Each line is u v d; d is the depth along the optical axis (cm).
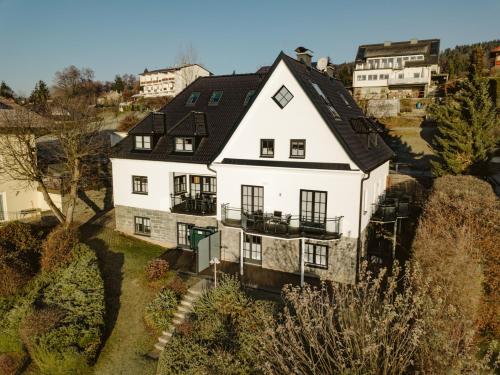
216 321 1492
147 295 1834
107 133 3738
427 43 7469
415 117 4872
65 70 10244
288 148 1880
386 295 928
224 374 1215
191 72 6047
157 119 2377
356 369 837
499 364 1023
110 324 1680
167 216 2361
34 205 2753
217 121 2347
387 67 7106
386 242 2255
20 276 1866
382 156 2264
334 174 1781
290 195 1902
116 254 2239
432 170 2916
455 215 1409
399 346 826
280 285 1850
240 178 2017
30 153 2259
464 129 2705
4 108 2705
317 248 1905
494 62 6956
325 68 2744
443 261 1118
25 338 1517
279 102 1869
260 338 1073
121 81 11788
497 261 1153
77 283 1788
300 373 894
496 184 2789
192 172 2216
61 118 2362
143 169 2386
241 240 1947
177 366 1329
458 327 833
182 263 2138
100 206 2922
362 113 2680
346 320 947
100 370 1477
